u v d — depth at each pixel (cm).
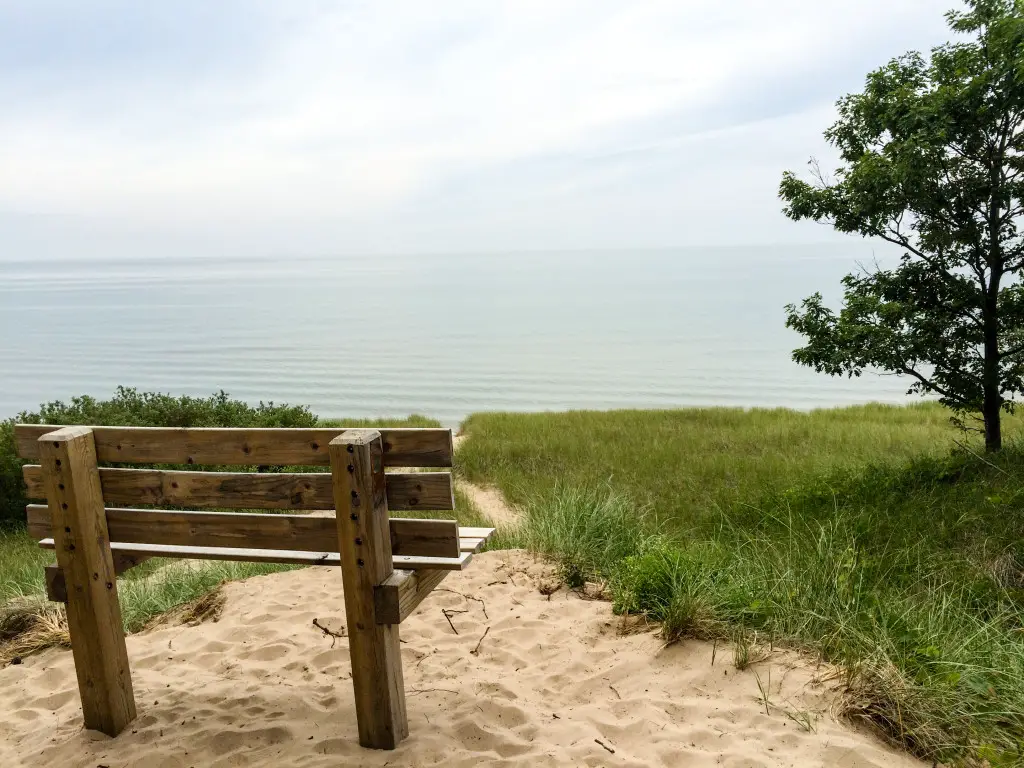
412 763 282
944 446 1102
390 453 282
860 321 837
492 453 1423
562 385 3344
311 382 3462
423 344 5306
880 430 1495
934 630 381
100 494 310
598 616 450
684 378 3534
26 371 3978
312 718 327
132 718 329
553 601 489
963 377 812
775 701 325
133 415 1214
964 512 636
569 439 1532
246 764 289
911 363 834
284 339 5794
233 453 297
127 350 5091
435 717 322
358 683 290
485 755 288
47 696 368
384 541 280
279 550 315
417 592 297
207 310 9962
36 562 761
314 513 872
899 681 316
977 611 452
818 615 389
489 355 4600
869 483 834
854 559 438
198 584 580
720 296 10556
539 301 10575
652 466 1252
